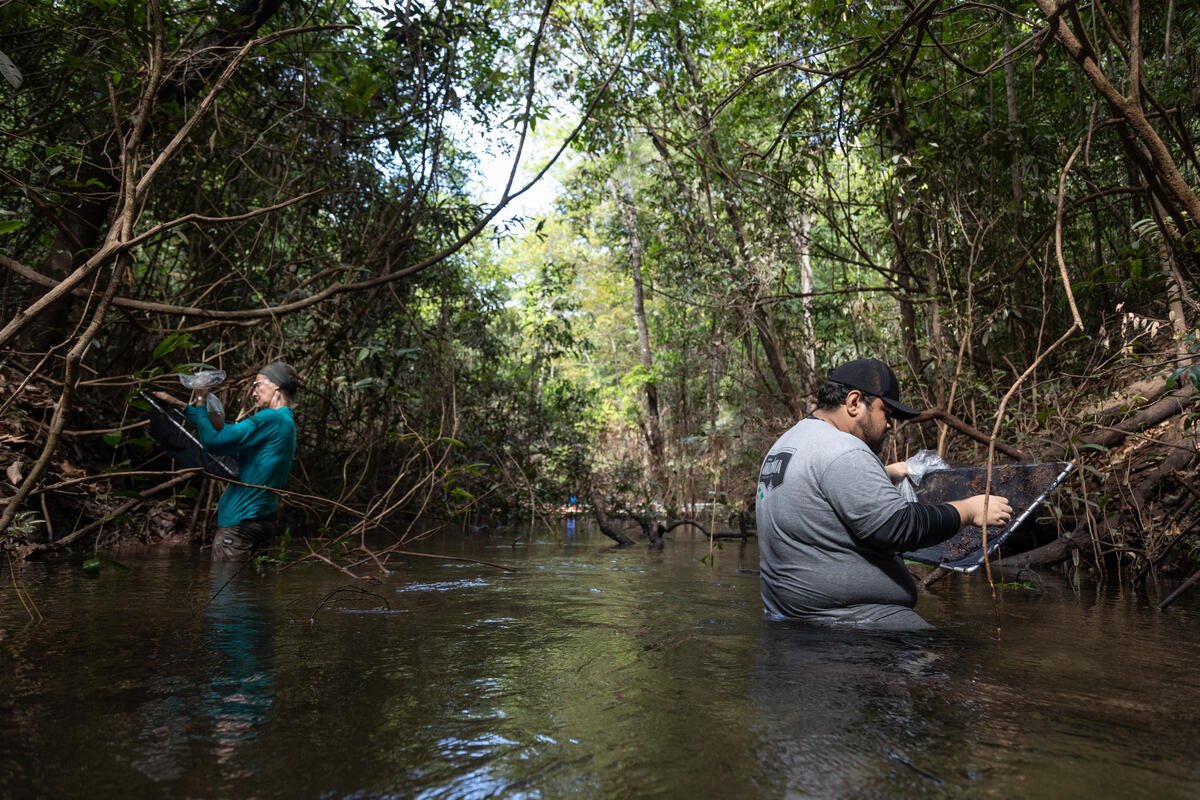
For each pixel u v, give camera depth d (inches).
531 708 63.7
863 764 51.1
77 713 61.3
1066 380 185.2
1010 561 180.9
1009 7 216.2
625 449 521.7
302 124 230.1
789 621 108.4
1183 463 156.3
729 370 388.8
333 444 291.9
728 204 319.0
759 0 347.3
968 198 229.6
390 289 252.5
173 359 210.5
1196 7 189.5
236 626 100.5
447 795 45.8
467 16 227.9
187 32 204.7
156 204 224.7
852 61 224.8
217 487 216.8
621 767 50.4
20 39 203.6
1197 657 86.0
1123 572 163.5
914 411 114.7
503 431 354.6
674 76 371.9
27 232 223.1
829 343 319.6
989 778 49.0
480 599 129.0
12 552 167.6
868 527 103.6
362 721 59.9
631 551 236.1
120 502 208.2
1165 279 152.9
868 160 257.0
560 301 421.7
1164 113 134.6
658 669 78.2
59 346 105.4
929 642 93.7
